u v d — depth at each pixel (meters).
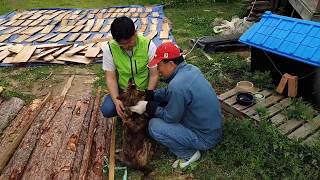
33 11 9.72
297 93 5.02
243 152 4.01
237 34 7.38
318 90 4.94
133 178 3.93
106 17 9.08
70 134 4.29
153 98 4.14
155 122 3.92
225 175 3.86
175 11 9.66
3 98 5.47
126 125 3.91
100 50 6.90
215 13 9.38
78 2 10.82
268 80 5.22
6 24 8.60
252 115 4.45
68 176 3.67
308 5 6.07
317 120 4.37
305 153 3.88
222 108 4.81
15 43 7.45
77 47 7.05
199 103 3.71
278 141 3.97
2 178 3.70
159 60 3.67
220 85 5.62
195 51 7.02
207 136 3.97
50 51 6.82
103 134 4.44
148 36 7.67
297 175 3.71
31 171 3.76
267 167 3.87
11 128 4.67
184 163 4.01
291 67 5.07
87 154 4.01
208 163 4.02
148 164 4.02
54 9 9.88
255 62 5.68
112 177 3.83
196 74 3.71
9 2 10.76
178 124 3.95
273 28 5.26
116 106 4.00
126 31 3.64
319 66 4.53
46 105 5.10
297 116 4.38
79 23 8.63
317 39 4.75
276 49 4.98
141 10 9.59
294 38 4.95
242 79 5.61
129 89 3.92
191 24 8.59
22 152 4.01
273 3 8.19
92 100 5.18
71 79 6.08
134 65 4.17
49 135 4.28
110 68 4.21
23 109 5.18
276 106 4.66
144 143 3.96
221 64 6.26
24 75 6.25
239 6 9.86
